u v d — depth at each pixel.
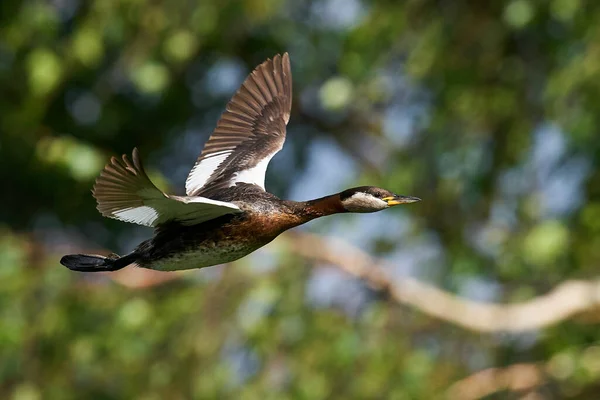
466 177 15.03
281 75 10.69
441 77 15.37
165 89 16.59
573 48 14.23
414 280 15.11
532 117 15.35
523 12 14.37
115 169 7.96
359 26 15.11
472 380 14.79
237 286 14.12
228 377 13.68
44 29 15.30
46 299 14.02
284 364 13.80
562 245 13.55
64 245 14.71
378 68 15.02
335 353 13.80
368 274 14.54
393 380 13.92
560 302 14.48
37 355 13.76
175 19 15.30
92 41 15.09
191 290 14.23
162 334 13.81
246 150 10.12
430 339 15.02
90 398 13.84
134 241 17.97
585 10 14.17
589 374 14.33
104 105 16.62
